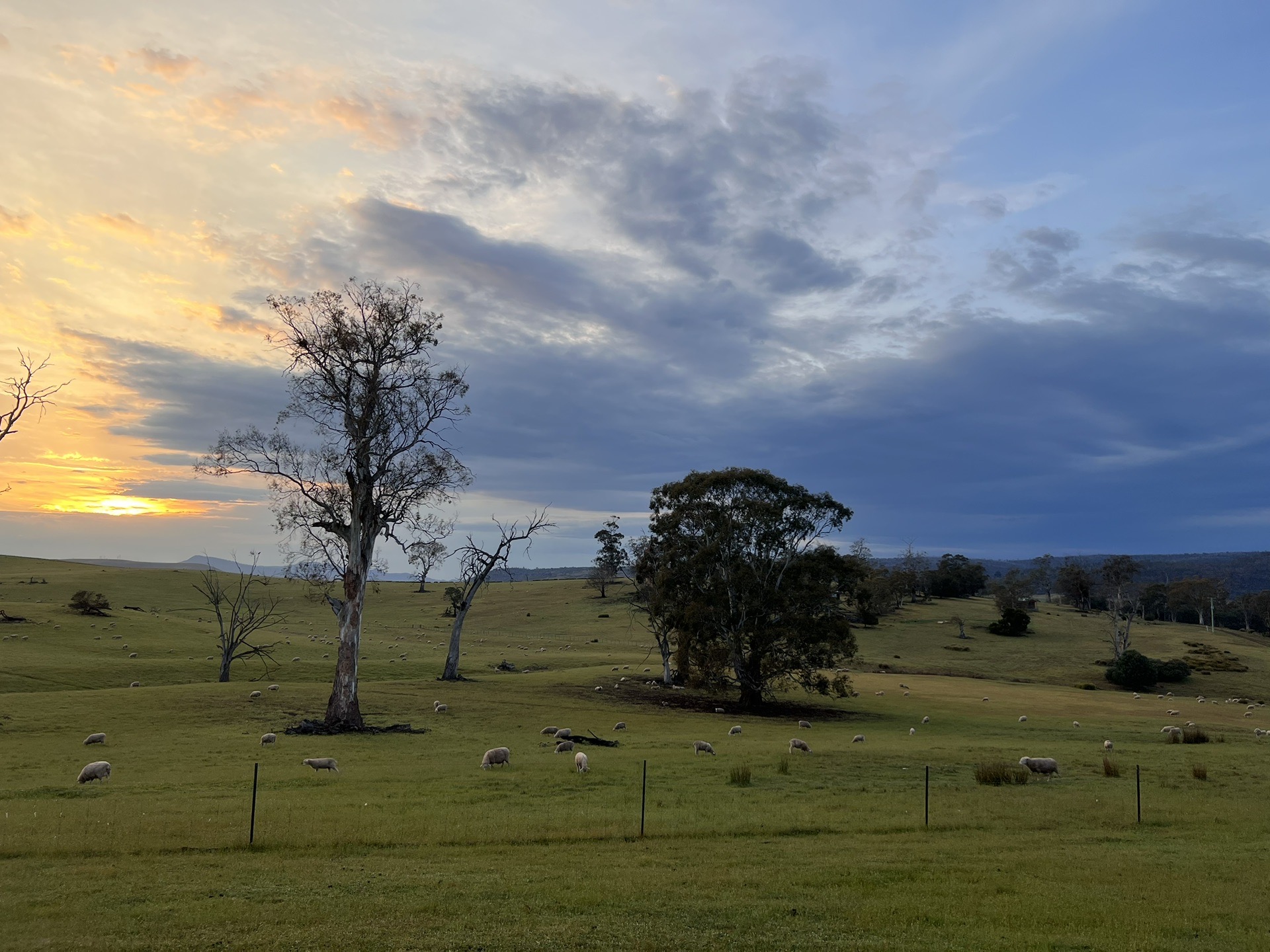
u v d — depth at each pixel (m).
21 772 26.70
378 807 20.91
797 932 12.38
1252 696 94.44
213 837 17.23
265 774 26.62
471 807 21.14
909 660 112.56
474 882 14.50
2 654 71.25
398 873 15.02
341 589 187.12
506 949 11.30
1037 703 70.19
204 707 45.66
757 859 16.75
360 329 44.91
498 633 127.44
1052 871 16.33
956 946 11.96
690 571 64.44
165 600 140.00
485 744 36.28
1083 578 173.88
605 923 12.46
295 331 44.12
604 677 74.12
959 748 36.69
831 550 63.97
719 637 62.91
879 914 13.25
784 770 28.25
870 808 22.48
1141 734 46.88
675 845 17.89
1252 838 20.28
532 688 62.88
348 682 41.38
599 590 175.50
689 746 36.66
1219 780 29.20
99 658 74.44
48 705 44.28
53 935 11.35
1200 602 174.50
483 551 68.56
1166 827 21.41
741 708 60.66
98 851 16.27
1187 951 12.02
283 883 14.22
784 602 60.94
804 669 62.38
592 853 16.97
